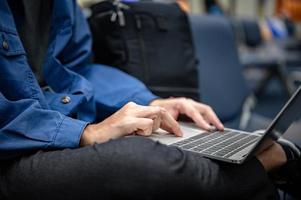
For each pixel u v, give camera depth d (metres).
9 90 0.66
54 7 0.90
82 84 0.81
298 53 4.17
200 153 0.59
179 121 0.87
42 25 0.93
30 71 0.69
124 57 1.11
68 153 0.56
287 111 0.56
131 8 1.15
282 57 3.49
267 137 0.56
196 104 0.88
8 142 0.58
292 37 4.75
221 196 0.52
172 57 1.18
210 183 0.52
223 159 0.56
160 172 0.49
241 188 0.54
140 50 1.13
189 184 0.50
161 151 0.52
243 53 3.36
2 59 0.65
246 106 1.57
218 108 1.40
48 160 0.56
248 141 0.70
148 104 0.90
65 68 0.85
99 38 1.13
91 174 0.52
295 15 5.49
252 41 3.71
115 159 0.51
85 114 0.82
